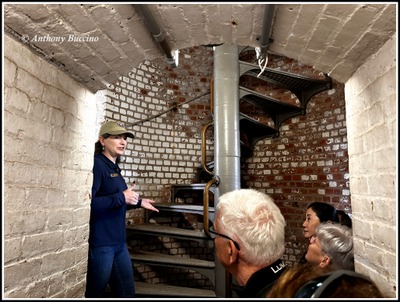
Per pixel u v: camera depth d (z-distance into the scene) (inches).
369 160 49.6
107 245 76.3
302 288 23.8
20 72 43.5
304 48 53.9
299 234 132.4
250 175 150.4
